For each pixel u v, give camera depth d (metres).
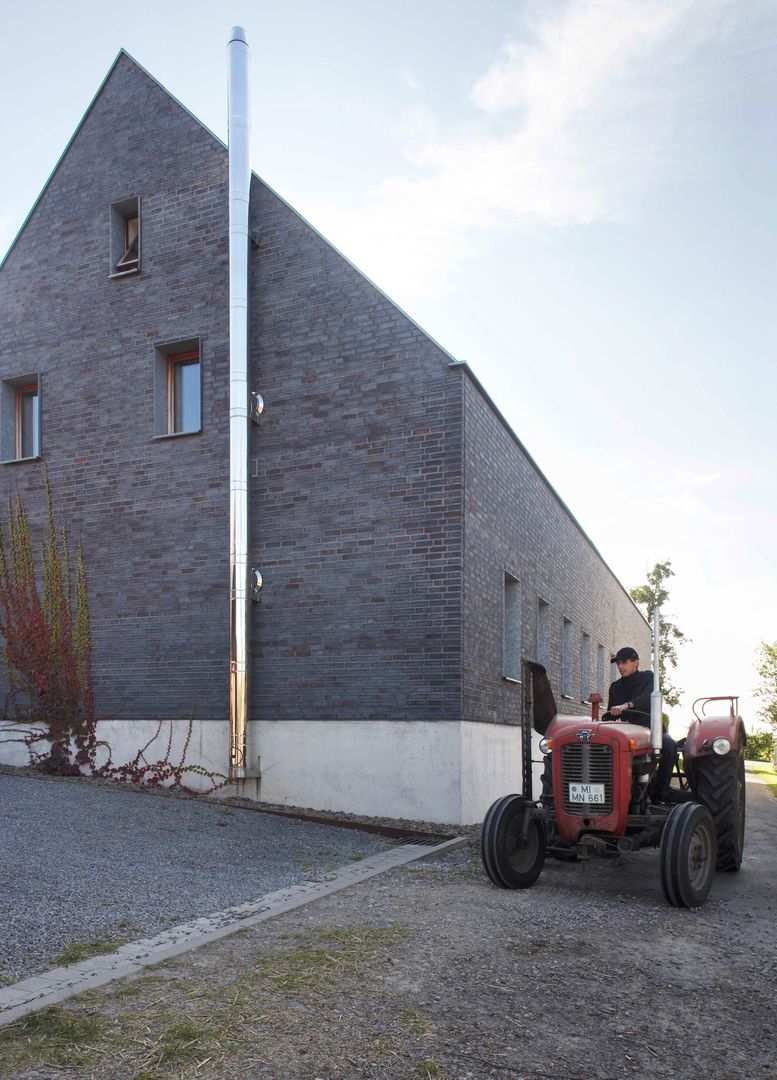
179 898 5.77
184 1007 3.68
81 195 12.62
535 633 13.62
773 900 6.33
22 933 4.76
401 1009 3.73
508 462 12.14
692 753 7.14
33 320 12.73
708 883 6.11
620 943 4.91
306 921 5.26
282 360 11.00
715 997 4.03
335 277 10.85
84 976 4.08
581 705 17.94
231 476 10.71
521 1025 3.60
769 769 30.41
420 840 8.66
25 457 12.72
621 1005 3.88
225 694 10.73
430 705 9.70
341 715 10.09
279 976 4.12
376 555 10.20
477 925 5.21
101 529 11.80
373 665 10.02
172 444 11.49
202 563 11.10
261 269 11.26
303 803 10.11
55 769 11.53
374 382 10.48
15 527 12.37
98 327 12.23
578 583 17.84
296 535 10.62
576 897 6.18
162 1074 3.05
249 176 11.21
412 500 10.12
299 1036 3.41
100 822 8.15
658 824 6.26
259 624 10.64
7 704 11.97
